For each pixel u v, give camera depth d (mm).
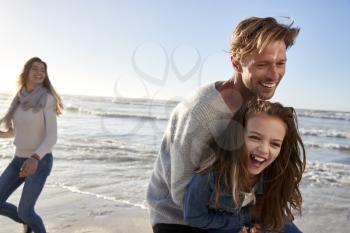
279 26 1587
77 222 4059
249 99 1750
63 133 14641
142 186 5922
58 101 3443
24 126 3262
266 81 1656
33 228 3291
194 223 1725
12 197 4895
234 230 1859
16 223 3904
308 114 33938
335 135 19219
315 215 4793
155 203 1892
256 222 1948
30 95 3258
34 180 3199
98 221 4090
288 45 1679
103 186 5922
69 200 4949
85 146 10789
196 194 1656
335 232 4145
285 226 2053
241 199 1750
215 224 1759
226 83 1736
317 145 14742
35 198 3232
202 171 1640
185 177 1690
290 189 1920
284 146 1842
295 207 2016
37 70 3277
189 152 1646
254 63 1632
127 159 8656
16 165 3357
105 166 7727
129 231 3783
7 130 3432
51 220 4129
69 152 9602
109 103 41688
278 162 1875
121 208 4590
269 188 1911
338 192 6184
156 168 1941
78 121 20297
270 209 1926
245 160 1683
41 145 3180
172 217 1848
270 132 1701
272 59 1612
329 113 35938
